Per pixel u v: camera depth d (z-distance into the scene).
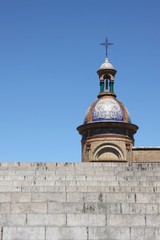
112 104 46.94
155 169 21.83
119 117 46.28
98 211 14.21
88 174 20.56
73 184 18.36
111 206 14.28
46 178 19.23
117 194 15.66
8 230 11.21
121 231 11.45
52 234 11.33
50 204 14.23
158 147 45.19
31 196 15.62
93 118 46.53
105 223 12.80
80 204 14.27
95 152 45.66
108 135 45.66
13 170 21.45
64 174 20.69
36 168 22.31
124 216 12.87
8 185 17.86
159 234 11.42
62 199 15.66
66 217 12.84
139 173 20.66
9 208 14.12
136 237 11.41
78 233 11.40
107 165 22.83
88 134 46.47
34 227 11.34
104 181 18.44
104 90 49.09
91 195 15.70
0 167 22.23
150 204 14.35
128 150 45.62
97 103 47.44
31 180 18.33
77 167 22.09
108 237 11.41
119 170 21.72
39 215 12.82
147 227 11.65
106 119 45.94
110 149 45.75
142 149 45.41
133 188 17.42
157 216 12.89
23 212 14.08
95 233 11.42
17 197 15.56
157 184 18.27
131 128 46.50
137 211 14.26
